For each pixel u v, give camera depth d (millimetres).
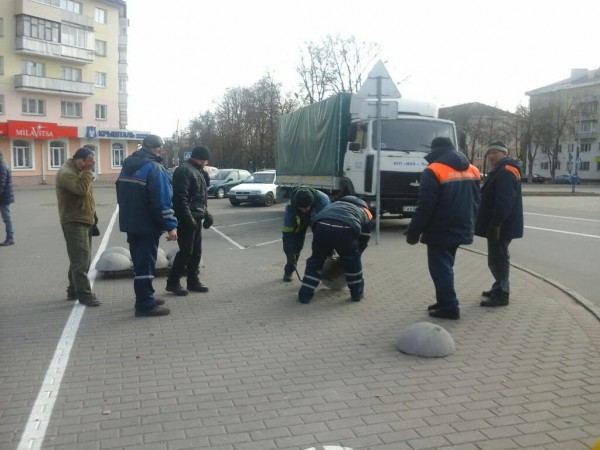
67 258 10875
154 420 3852
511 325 6070
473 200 6246
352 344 5457
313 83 51094
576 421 3812
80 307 6871
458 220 6129
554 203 29641
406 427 3736
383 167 14266
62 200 6855
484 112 78375
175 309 6781
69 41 52312
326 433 3654
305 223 8148
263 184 26766
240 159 70625
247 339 5617
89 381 4547
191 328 5996
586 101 81750
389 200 14406
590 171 82312
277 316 6461
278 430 3699
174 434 3648
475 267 9664
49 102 51562
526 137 75125
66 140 52719
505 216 6539
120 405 4094
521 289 7883
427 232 6273
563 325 6066
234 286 8070
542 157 91438
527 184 69500
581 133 82500
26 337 5688
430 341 5105
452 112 76062
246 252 11516
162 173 6289
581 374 4664
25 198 32656
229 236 14516
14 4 48531
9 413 3969
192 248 7488
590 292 8133
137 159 6305
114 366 4879
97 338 5656
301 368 4824
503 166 6566
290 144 20031
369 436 3611
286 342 5523
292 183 19844
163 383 4500
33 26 49344
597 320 6281
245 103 68125
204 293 7633
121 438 3600
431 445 3496
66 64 53281
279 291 7742
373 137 14281
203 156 7461
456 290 7797
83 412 3982
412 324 5840
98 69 56125
